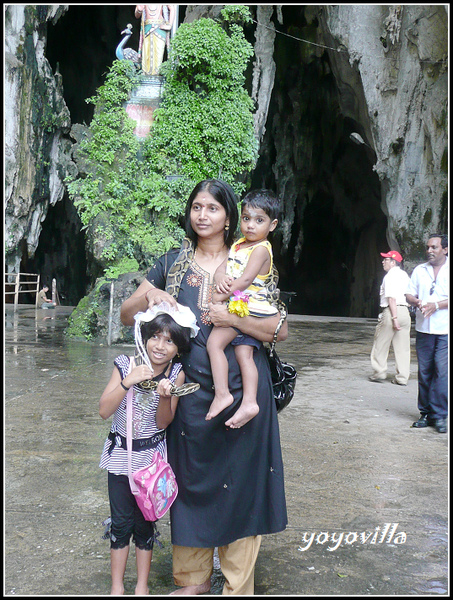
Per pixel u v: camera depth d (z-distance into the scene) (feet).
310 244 110.73
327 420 19.48
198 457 8.46
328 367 30.42
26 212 74.49
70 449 15.58
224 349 8.55
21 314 59.16
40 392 22.58
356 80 77.30
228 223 9.02
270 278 9.09
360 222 107.55
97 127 45.55
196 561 8.72
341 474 14.14
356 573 9.43
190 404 8.54
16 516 11.30
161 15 49.16
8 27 70.08
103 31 95.04
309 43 83.20
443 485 13.51
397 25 70.28
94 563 9.57
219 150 48.70
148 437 8.34
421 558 9.98
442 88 68.54
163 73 48.34
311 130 96.27
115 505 8.38
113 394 8.13
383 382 26.63
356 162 100.32
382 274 106.32
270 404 8.86
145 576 8.47
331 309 112.47
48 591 8.64
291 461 15.03
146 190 44.86
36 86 74.33
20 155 72.13
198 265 8.96
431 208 71.36
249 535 8.46
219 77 49.62
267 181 101.14
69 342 37.86
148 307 8.48
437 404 18.38
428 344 18.75
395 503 12.39
